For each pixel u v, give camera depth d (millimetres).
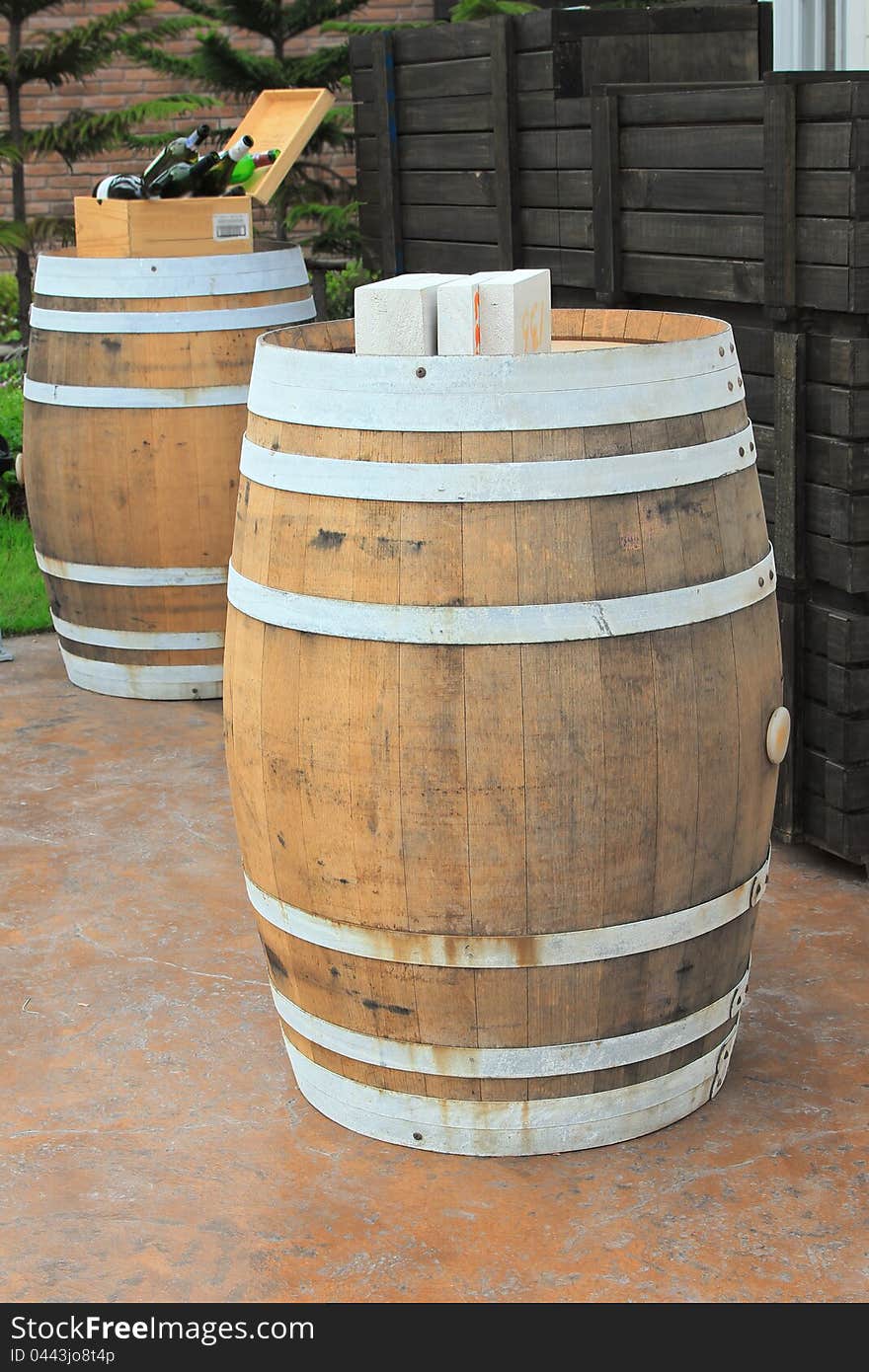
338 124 9555
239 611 3031
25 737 5523
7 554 7410
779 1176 2998
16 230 9414
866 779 4148
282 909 3072
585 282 4863
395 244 5965
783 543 4168
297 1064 3285
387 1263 2771
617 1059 3023
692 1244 2801
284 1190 2992
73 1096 3338
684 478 2807
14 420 8133
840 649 4070
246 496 3037
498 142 5129
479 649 2717
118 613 5793
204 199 5656
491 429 2689
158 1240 2854
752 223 4070
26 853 4555
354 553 2773
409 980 2936
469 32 5223
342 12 9867
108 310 5469
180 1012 3676
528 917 2840
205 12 9797
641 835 2830
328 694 2818
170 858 4512
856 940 3926
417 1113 3080
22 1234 2879
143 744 5449
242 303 5527
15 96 9734
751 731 2957
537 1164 3059
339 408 2777
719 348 2904
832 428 3967
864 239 3752
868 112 3682
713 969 3080
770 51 5316
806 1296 2660
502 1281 2717
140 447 5531
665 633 2783
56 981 3824
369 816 2824
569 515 2713
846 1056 3420
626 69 4980
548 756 2740
